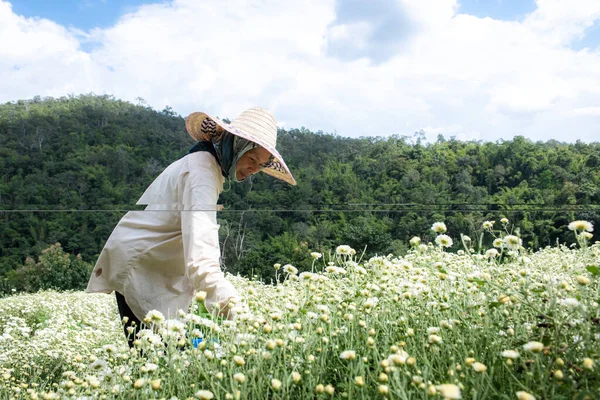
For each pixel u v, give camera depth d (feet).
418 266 8.68
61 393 5.65
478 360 4.58
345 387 4.28
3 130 209.67
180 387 4.84
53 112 263.29
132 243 7.60
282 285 8.02
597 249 9.15
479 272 6.23
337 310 6.44
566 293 5.25
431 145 175.42
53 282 104.73
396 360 3.92
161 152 224.74
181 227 7.57
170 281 7.79
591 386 3.72
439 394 3.65
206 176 7.32
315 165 187.52
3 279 103.91
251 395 4.58
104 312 19.13
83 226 124.67
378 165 158.51
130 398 5.00
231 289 6.42
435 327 5.08
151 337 5.50
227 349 5.12
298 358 4.88
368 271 7.64
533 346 3.90
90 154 192.54
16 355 8.94
